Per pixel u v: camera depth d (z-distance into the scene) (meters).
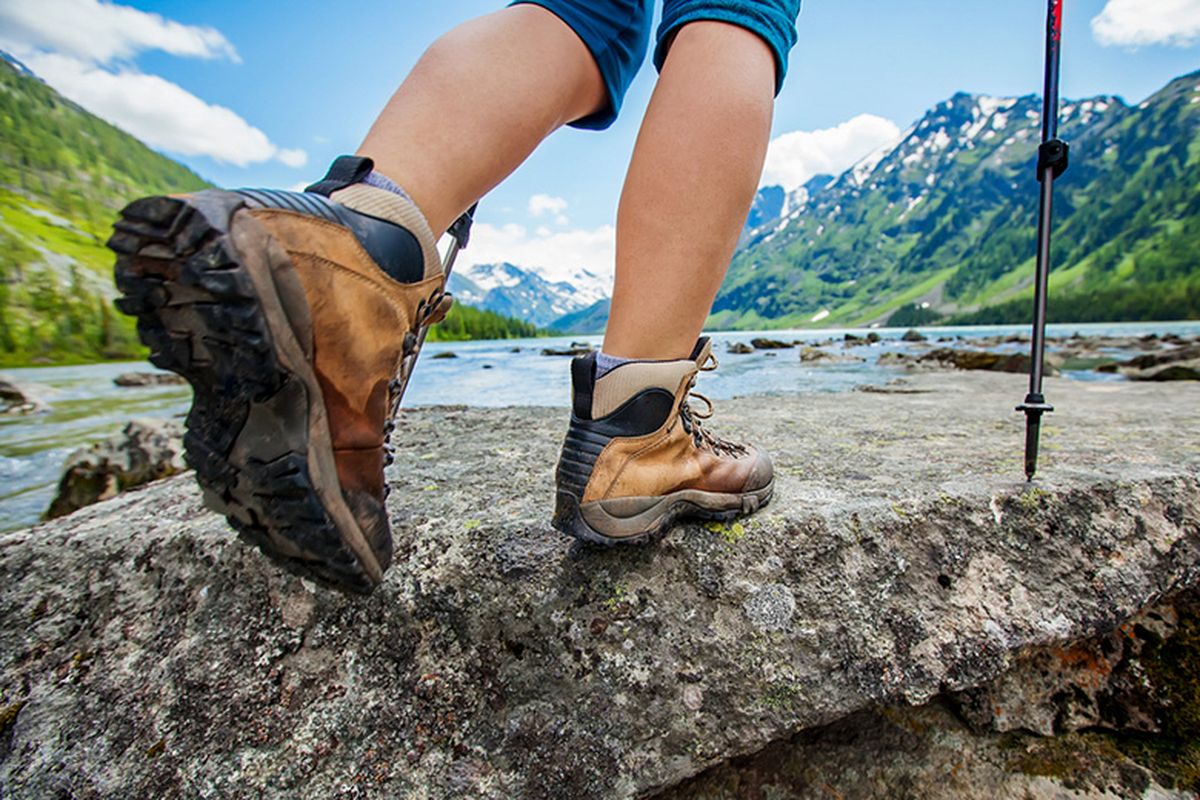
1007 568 1.27
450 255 0.97
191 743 1.07
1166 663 1.31
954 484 1.41
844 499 1.33
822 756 1.20
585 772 1.06
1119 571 1.30
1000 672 1.18
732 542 1.20
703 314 1.01
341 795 1.02
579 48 0.93
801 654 1.14
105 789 1.03
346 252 0.68
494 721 1.10
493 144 0.84
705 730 1.09
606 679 1.11
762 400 3.50
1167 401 3.18
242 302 0.60
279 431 0.69
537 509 1.31
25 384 12.37
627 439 1.01
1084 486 1.38
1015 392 3.96
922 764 1.19
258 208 0.61
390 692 1.11
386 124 0.80
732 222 0.94
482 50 0.83
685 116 0.90
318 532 0.75
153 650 1.18
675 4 0.98
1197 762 1.17
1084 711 1.27
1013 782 1.16
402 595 1.16
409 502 1.38
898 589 1.21
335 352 0.70
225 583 1.22
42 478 4.62
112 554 1.33
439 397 8.01
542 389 8.73
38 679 1.18
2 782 1.05
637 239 0.95
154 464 3.90
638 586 1.16
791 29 1.00
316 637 1.15
